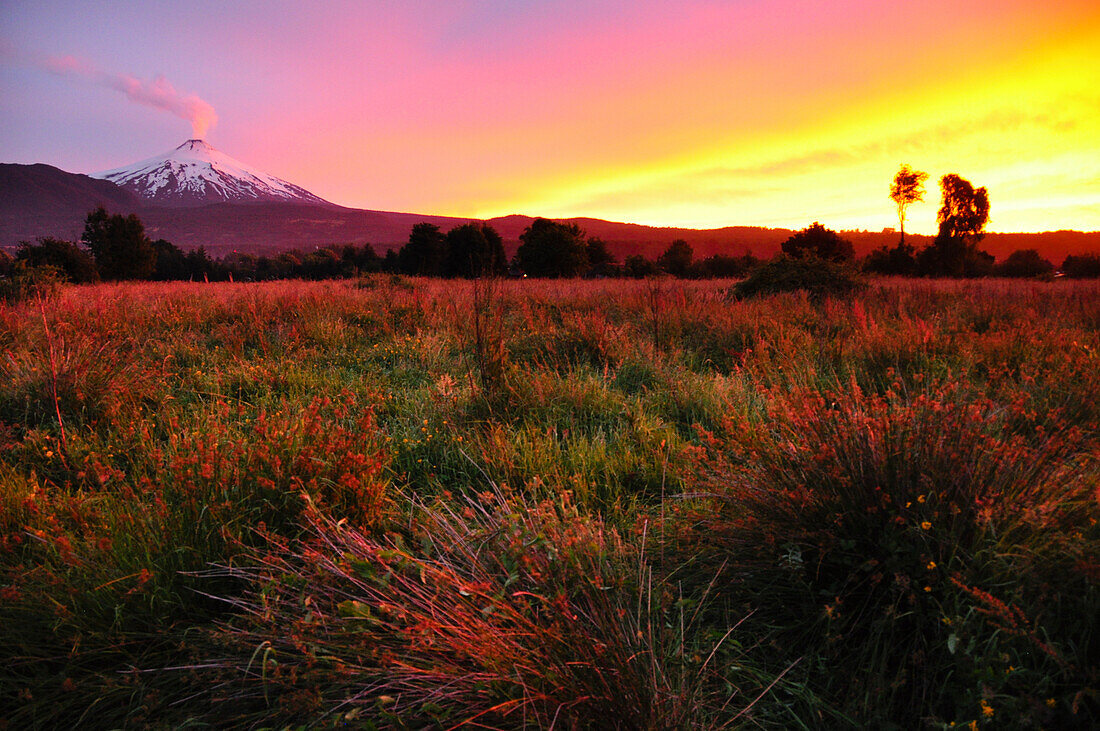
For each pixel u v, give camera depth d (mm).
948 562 1807
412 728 1521
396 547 2078
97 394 4270
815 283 11070
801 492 2109
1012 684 1487
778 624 2037
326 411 3977
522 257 54375
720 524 2285
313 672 1590
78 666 1741
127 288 15492
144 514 2293
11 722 1635
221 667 1727
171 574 2033
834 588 1922
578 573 1921
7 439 3471
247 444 2900
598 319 6723
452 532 2252
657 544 2416
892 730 1534
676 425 4191
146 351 6285
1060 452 2139
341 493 2510
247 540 2246
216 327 7898
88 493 2932
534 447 3508
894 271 46219
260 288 12922
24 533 2309
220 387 4977
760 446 2527
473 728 1545
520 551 1875
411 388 5230
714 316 7676
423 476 3371
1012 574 1713
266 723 1644
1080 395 3211
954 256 53281
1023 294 11508
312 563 1956
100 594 1921
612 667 1607
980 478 1995
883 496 1909
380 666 1675
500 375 4516
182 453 2945
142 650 1884
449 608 1757
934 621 1736
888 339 5668
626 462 3318
